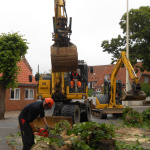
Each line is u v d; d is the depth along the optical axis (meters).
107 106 19.67
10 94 26.11
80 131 6.30
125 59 16.95
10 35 17.97
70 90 13.64
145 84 45.56
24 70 29.42
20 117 5.95
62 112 12.41
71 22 11.85
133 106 39.19
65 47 11.55
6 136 9.64
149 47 29.27
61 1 12.56
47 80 13.93
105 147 6.20
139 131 11.34
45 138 8.21
